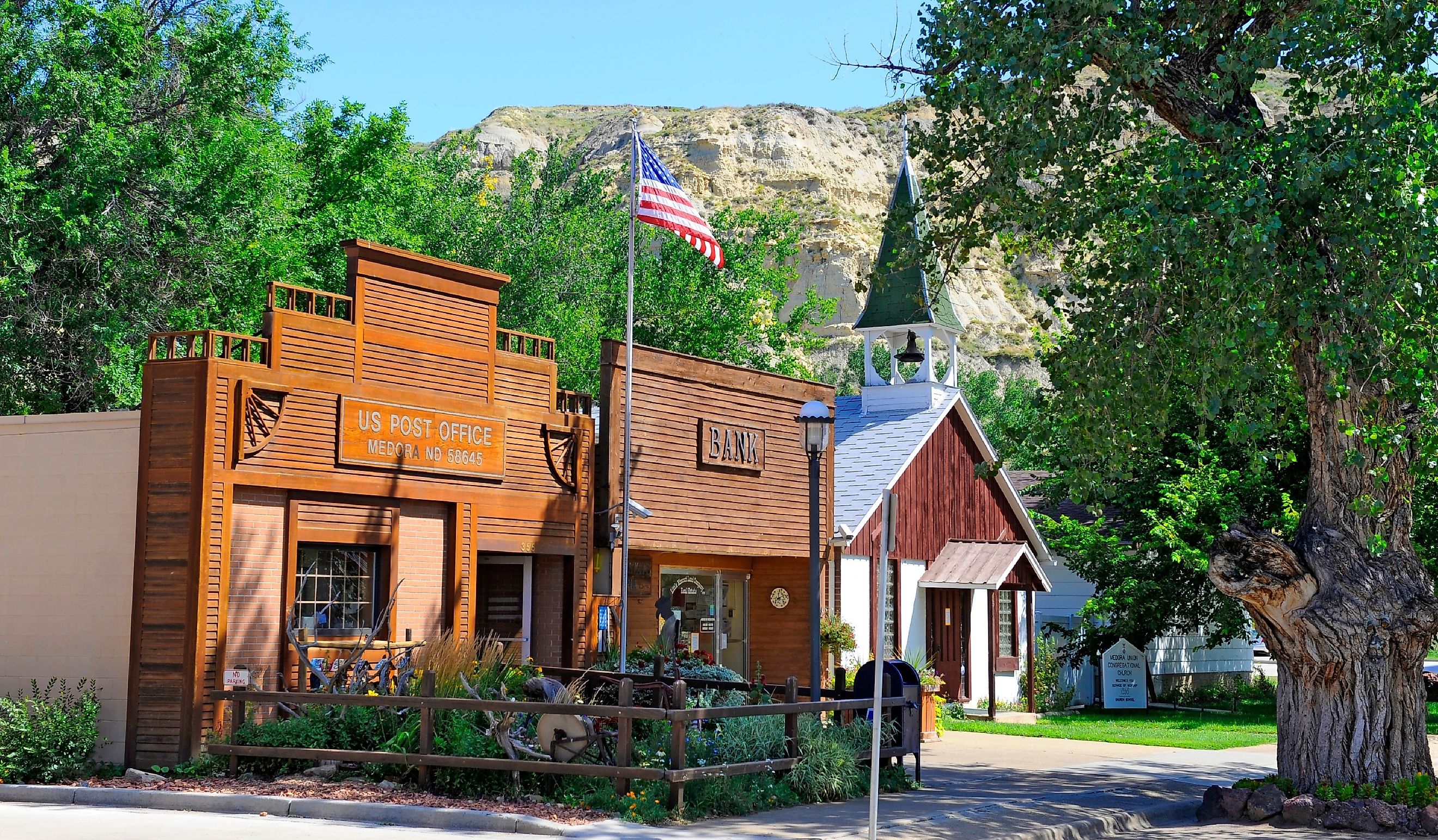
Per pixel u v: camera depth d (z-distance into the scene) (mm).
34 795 13969
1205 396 13352
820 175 144125
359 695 14398
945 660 29422
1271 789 14336
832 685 23938
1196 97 14500
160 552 14867
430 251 39562
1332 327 13672
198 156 26938
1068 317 14688
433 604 17406
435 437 17359
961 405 31312
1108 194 14438
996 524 32625
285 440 15570
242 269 26953
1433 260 12945
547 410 19250
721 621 23656
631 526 20344
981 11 14742
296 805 12836
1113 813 13883
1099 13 13734
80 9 26156
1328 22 13203
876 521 27328
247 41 28906
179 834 11422
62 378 26297
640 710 12719
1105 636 31000
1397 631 14203
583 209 42875
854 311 114938
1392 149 13227
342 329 16312
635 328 42000
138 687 14797
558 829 11609
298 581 15969
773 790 13711
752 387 23016
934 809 13633
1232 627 29422
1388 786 13898
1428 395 13477
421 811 12383
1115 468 15039
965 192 15469
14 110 25875
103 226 24609
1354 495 14562
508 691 15438
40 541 15898
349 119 32312
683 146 148500
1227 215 12867
